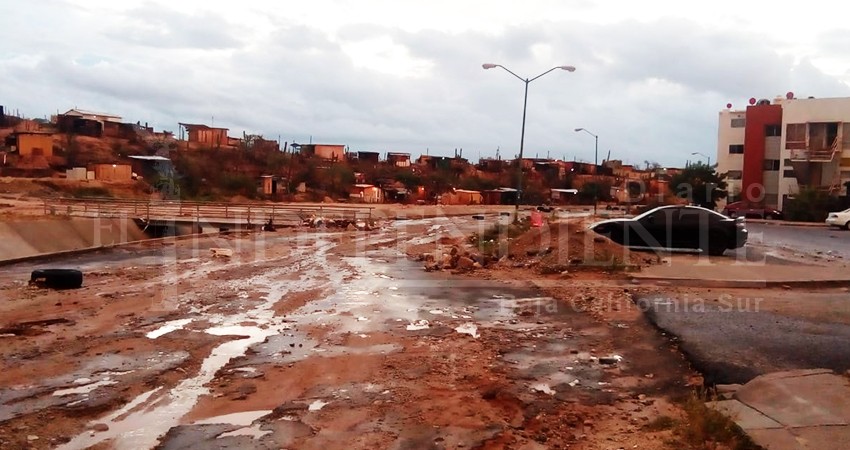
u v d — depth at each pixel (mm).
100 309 11180
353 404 6227
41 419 5848
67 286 13680
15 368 7457
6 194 52781
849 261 17734
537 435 5410
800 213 43938
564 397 6391
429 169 102000
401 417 5852
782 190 49469
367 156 104312
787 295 11828
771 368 6883
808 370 6605
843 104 47000
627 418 5785
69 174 63469
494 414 5926
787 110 48938
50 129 78188
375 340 8922
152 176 68562
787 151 48969
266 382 6980
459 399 6340
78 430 5594
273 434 5473
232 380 7047
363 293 13102
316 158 92562
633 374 7133
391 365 7605
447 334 9266
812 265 16328
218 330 9555
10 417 5883
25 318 10359
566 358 7852
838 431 4992
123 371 7383
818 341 7992
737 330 8750
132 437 5430
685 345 8047
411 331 9492
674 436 5211
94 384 6887
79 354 8102
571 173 103750
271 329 9641
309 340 8945
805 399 5680
